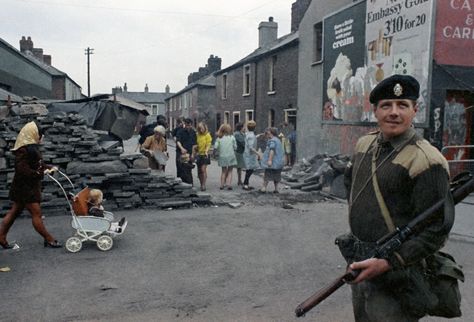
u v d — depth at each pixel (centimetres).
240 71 2586
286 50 1948
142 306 394
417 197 187
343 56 1380
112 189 827
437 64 983
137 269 495
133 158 840
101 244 566
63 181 778
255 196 1009
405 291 194
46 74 2880
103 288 435
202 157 1084
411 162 190
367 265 181
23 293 422
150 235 648
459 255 548
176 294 423
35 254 549
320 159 1274
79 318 368
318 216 788
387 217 196
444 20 978
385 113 197
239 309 389
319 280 462
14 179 557
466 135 1066
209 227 700
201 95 3556
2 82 1775
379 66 1173
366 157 213
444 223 177
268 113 2180
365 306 208
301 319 368
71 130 805
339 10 1394
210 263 518
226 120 2906
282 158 1046
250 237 639
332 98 1466
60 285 444
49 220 737
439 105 994
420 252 178
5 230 563
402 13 1072
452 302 200
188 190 868
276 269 497
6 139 761
